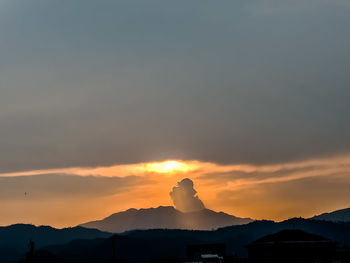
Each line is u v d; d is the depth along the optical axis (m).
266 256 113.62
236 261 154.88
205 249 170.88
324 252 111.50
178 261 186.00
